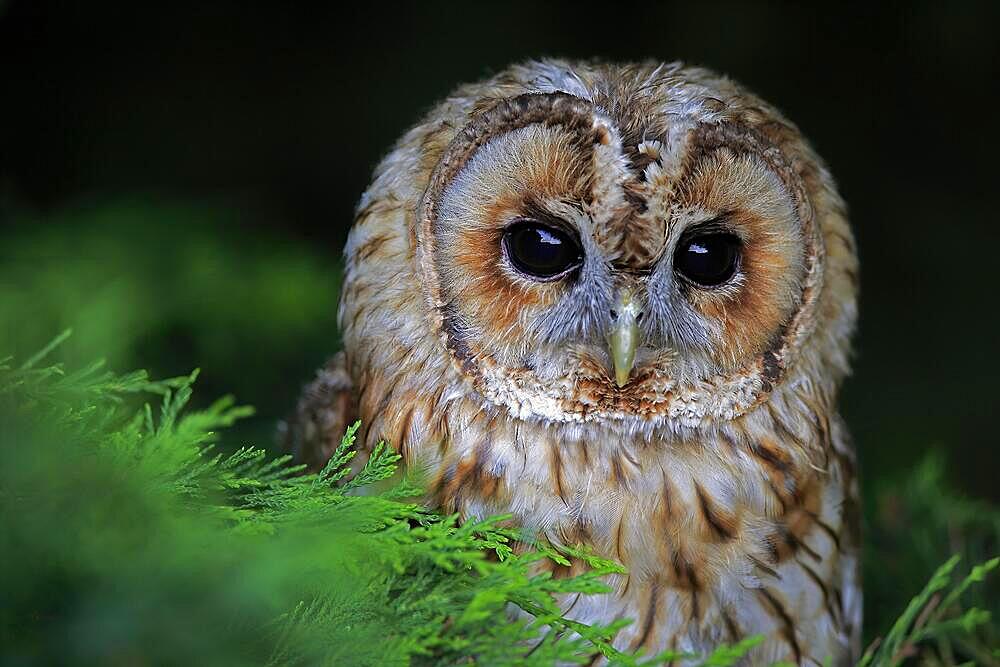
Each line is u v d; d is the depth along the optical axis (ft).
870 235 6.00
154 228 4.95
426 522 4.09
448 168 4.24
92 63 5.82
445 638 3.91
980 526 4.66
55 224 4.93
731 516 4.25
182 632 3.82
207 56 6.02
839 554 4.35
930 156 6.10
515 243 4.22
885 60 6.10
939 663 4.40
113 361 4.58
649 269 4.20
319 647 3.89
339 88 6.10
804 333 4.28
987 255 5.90
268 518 3.94
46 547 3.84
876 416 5.54
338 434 4.40
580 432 4.24
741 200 4.20
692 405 4.25
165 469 3.93
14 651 3.81
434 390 4.26
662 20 6.06
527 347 4.23
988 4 5.92
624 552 4.23
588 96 4.22
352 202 6.05
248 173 5.98
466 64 6.01
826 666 4.02
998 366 5.66
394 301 4.28
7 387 3.96
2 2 4.99
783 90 6.12
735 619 4.26
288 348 4.93
